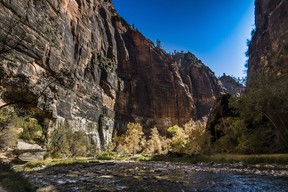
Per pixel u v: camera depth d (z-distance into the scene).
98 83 106.75
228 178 18.16
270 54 82.31
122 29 158.12
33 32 60.50
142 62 157.25
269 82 35.81
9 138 37.53
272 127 41.62
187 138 75.81
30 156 39.69
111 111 114.94
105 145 97.69
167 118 148.00
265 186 14.15
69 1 89.69
